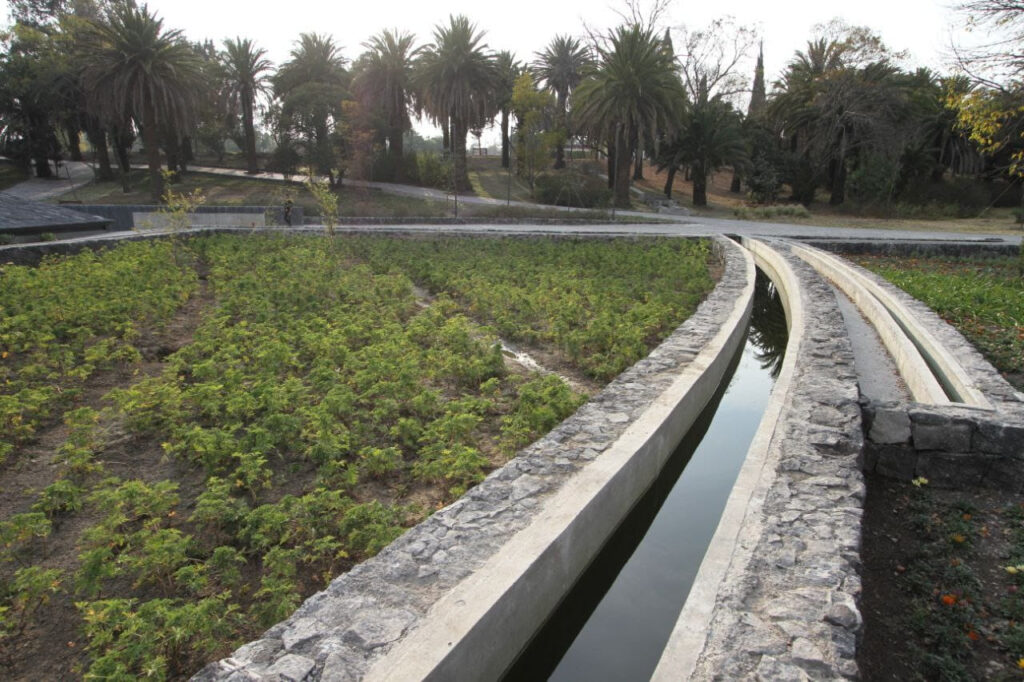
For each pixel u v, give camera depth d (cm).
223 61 3947
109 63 2708
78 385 701
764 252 1767
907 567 403
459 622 292
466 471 484
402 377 658
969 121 1446
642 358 770
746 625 287
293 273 1295
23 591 363
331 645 276
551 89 4591
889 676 318
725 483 598
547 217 2770
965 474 500
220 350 761
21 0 4312
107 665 297
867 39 3516
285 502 430
